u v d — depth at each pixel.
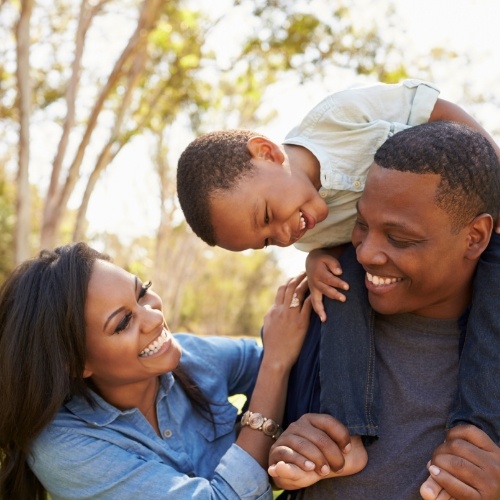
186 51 10.37
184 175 2.25
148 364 2.08
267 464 2.09
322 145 2.23
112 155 9.83
